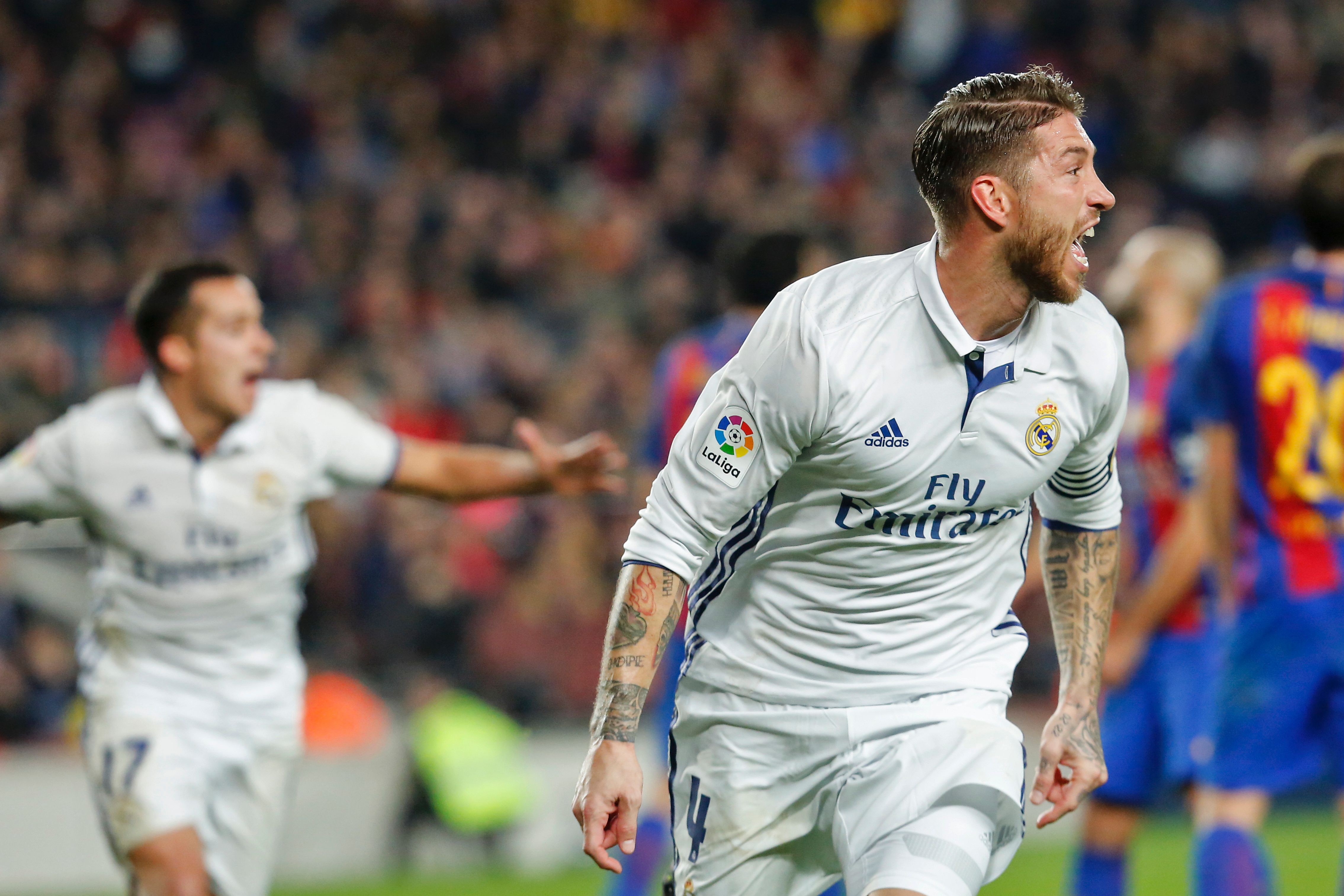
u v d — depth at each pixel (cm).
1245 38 2755
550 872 1288
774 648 476
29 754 1279
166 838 635
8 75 2266
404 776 1312
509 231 2220
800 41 2725
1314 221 699
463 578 1484
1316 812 1515
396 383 1836
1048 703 1531
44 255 1984
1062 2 2731
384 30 2473
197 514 659
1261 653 698
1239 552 710
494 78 2467
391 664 1415
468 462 696
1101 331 449
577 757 1375
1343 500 690
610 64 2562
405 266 2102
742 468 439
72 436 658
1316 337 691
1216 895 691
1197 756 750
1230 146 2606
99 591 673
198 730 668
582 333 2088
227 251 2091
